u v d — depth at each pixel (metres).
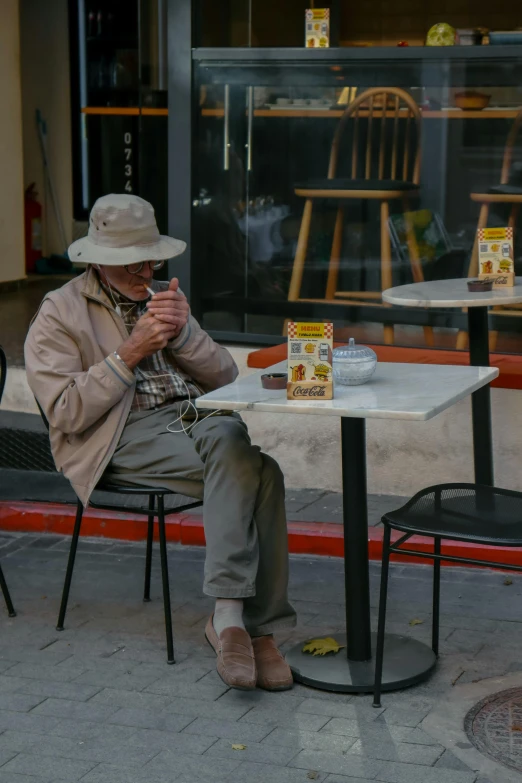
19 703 3.53
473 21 5.44
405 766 3.11
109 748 3.24
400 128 5.32
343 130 5.41
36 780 3.06
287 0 5.40
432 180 5.31
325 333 3.27
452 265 5.35
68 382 3.74
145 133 5.86
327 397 3.28
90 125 9.75
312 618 4.17
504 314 5.26
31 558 4.85
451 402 3.26
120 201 3.84
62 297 3.88
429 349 5.43
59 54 10.45
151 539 4.33
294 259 5.61
